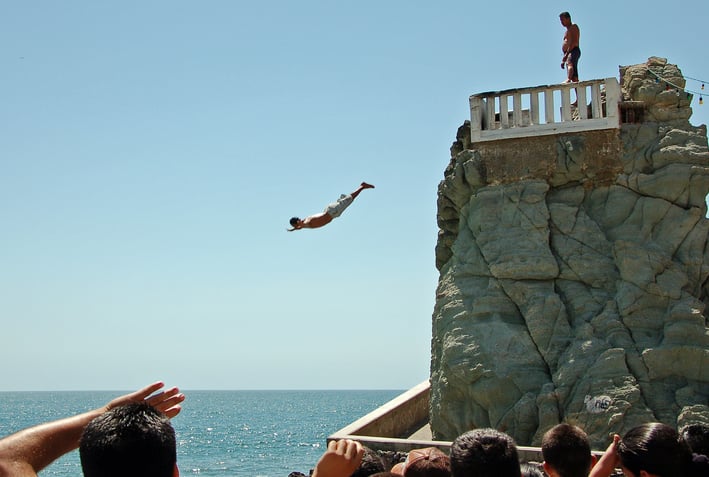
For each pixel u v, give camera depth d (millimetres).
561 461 6840
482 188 21422
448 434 20094
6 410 196875
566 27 23141
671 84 20438
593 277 19656
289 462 61719
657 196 19781
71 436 3969
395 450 17562
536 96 21172
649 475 6145
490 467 5254
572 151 20500
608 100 20453
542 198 20609
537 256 19984
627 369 18047
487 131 21516
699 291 19156
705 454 6969
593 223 20188
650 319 18734
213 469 56469
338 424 126062
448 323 20953
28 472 3600
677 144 19938
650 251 19250
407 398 23766
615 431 17266
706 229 19469
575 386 18172
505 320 19938
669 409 17516
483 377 19375
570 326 19328
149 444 3734
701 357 17781
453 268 21750
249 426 118375
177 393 4605
